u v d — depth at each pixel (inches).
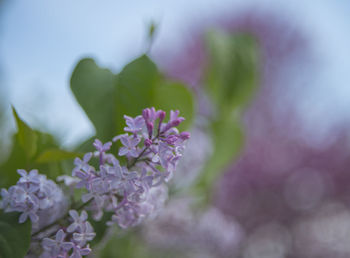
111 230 25.4
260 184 100.6
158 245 38.6
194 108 28.0
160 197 25.1
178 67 142.0
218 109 37.9
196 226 39.0
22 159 25.6
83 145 25.5
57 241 22.4
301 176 105.4
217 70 36.4
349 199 101.7
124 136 22.7
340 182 104.8
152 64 26.7
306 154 111.8
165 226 36.4
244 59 36.6
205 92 39.0
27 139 24.7
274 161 108.3
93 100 25.9
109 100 26.1
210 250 40.3
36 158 25.2
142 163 23.1
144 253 38.8
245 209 96.9
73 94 25.9
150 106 26.4
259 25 157.9
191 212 38.9
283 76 149.4
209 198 39.8
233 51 36.5
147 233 35.8
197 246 39.6
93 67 26.5
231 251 42.2
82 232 22.7
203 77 39.1
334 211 99.1
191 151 36.1
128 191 22.4
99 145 22.9
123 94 26.2
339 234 91.2
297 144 117.6
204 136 37.6
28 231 22.5
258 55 39.0
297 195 102.7
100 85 26.2
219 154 38.0
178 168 35.6
